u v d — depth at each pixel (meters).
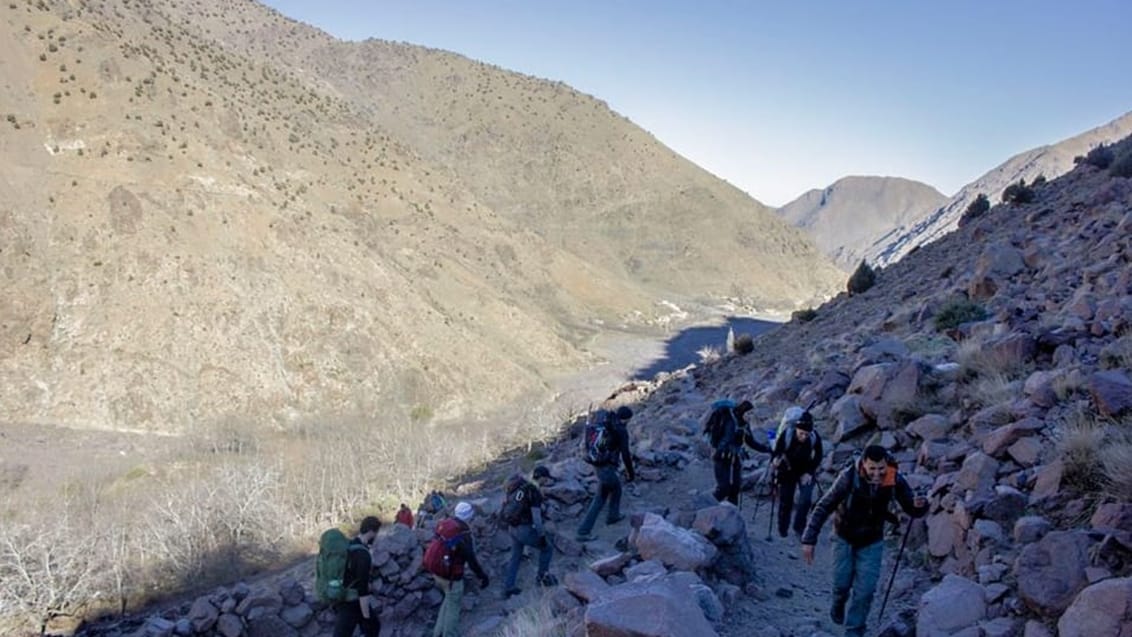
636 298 110.25
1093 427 6.46
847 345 18.27
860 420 10.18
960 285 17.95
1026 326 11.07
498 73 180.25
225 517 20.39
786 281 148.75
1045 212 23.42
